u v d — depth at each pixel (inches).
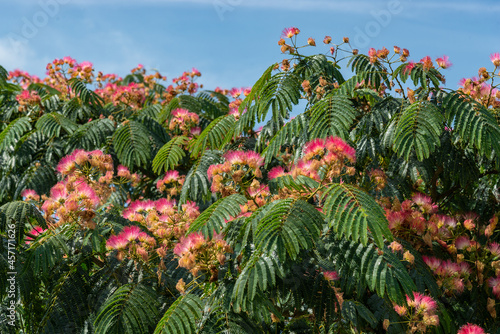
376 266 124.4
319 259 141.3
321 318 140.1
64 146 258.7
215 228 124.2
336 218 112.3
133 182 217.2
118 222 177.2
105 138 254.4
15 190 254.5
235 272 141.0
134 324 148.1
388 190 184.1
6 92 311.4
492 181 211.6
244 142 231.0
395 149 162.2
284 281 137.4
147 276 163.9
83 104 280.5
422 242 171.6
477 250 183.9
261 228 114.7
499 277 177.6
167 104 292.8
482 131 160.6
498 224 200.8
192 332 134.8
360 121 192.7
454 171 187.8
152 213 168.2
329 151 126.0
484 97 191.0
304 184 125.7
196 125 280.2
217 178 135.8
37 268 151.6
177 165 240.2
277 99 188.1
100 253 174.1
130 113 291.9
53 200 166.7
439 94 177.3
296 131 182.9
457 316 175.0
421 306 144.6
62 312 165.8
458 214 207.0
